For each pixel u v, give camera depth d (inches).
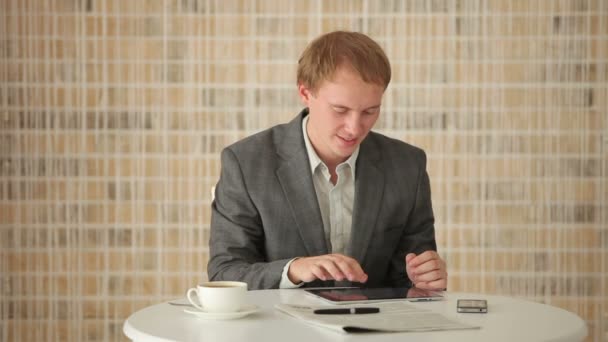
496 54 132.6
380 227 79.8
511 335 53.4
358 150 81.1
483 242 133.3
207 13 131.6
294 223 78.3
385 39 132.3
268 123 132.6
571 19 132.2
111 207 132.6
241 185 79.0
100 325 133.0
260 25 132.0
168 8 131.4
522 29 132.3
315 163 79.9
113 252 132.9
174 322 57.6
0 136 131.1
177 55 131.8
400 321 56.2
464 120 133.0
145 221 133.0
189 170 132.7
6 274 132.1
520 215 133.4
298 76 77.8
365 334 53.1
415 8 132.2
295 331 54.3
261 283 72.2
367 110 73.5
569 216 133.4
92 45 131.1
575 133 133.0
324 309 60.0
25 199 131.9
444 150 133.0
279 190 78.7
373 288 73.9
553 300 133.6
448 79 132.7
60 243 132.4
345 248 80.2
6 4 130.3
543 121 133.0
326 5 131.9
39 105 131.3
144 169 132.5
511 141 133.0
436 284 72.8
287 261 71.8
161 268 133.0
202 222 133.0
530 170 133.1
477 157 133.0
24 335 132.5
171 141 132.3
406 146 84.7
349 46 73.2
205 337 52.7
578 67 132.6
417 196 82.4
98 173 132.3
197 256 133.1
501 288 133.3
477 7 132.3
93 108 131.7
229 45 132.0
